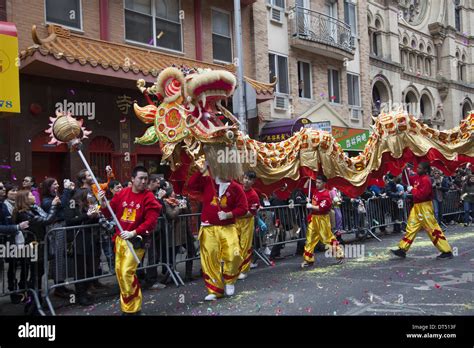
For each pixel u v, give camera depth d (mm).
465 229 13320
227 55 15172
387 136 8984
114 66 10344
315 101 18125
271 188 8172
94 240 6613
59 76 10367
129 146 12016
